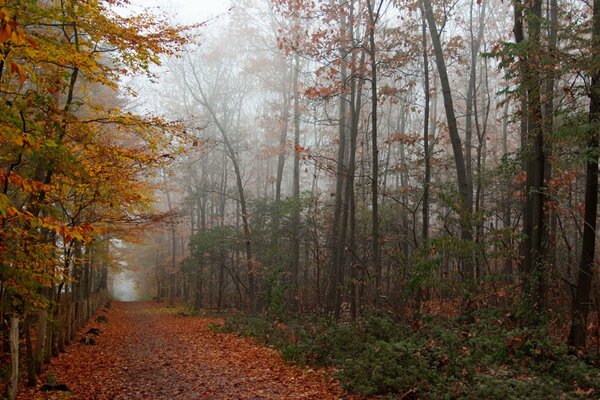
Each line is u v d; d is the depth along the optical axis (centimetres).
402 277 1246
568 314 1210
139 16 859
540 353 817
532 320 986
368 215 2014
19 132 580
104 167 973
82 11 775
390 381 751
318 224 2292
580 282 968
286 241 2575
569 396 636
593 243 964
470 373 734
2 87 653
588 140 945
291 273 2377
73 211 1126
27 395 879
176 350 1443
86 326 2050
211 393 860
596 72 923
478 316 1084
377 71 1711
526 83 1018
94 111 934
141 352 1443
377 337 1070
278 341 1380
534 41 972
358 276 2119
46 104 717
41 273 752
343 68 2117
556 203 1318
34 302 784
